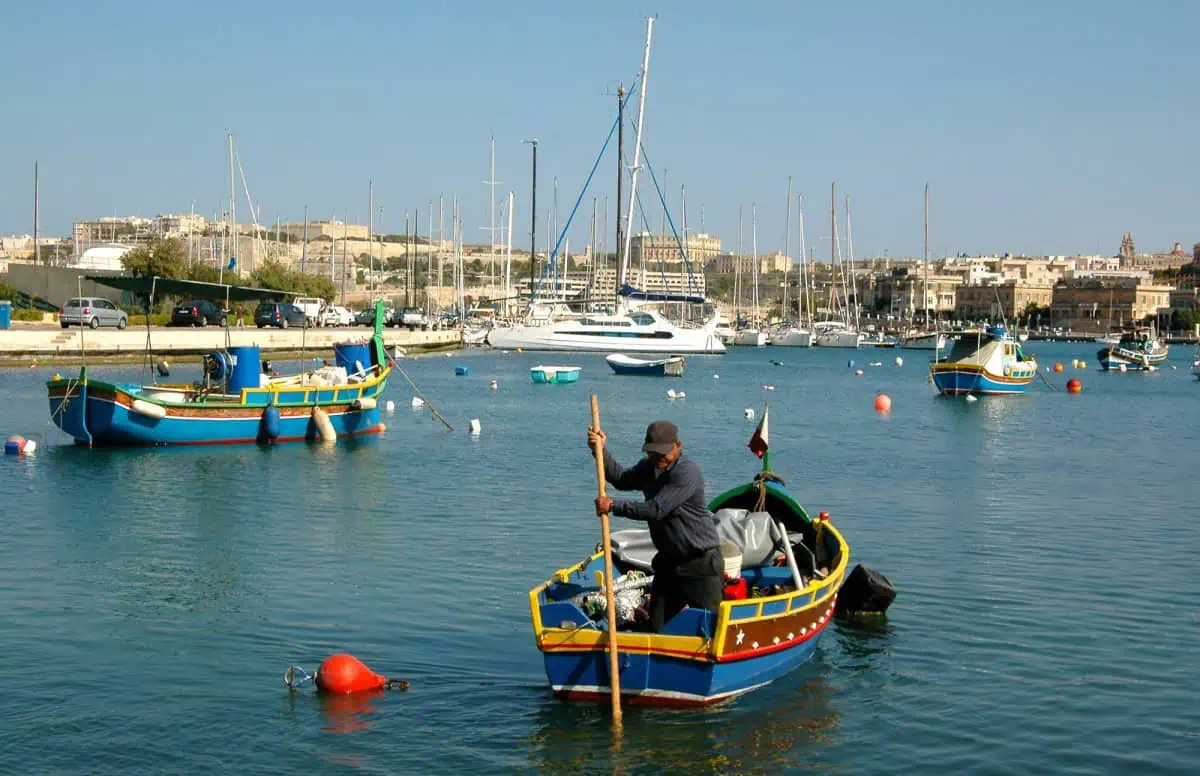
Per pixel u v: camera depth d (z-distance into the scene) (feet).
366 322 396.37
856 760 44.93
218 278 351.67
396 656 56.29
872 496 106.52
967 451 145.18
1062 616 64.34
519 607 65.05
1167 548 82.84
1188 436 166.61
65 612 63.36
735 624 47.16
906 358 441.68
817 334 532.73
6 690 51.39
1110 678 54.19
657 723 47.47
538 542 82.69
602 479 47.21
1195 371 344.49
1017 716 49.37
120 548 79.46
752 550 55.62
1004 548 82.58
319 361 279.69
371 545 81.10
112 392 124.47
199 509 94.17
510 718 48.32
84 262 415.64
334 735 46.85
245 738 46.60
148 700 50.47
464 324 443.32
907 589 70.13
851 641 59.26
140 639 58.70
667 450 46.96
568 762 44.39
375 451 132.16
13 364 230.89
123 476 109.91
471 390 237.66
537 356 371.56
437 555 78.07
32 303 337.11
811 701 50.49
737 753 45.21
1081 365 425.28
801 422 184.65
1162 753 45.88
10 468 113.60
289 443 136.15
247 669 54.44
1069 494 108.37
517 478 113.29
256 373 135.85
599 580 53.72
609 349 388.37
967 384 242.58
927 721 48.67
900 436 163.73
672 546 47.39
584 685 48.57
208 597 66.64
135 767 44.06
